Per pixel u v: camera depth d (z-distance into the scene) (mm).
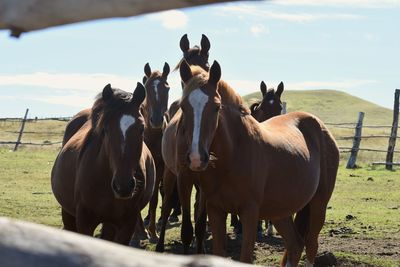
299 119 8852
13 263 1201
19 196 15836
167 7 1169
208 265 1230
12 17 1181
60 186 8086
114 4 1165
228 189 7176
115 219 7594
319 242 11523
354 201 16344
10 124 45719
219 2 1163
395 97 24141
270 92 12531
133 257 1238
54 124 46938
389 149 24125
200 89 6766
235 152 7117
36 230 1263
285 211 7875
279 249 11047
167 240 11945
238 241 11648
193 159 6574
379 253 10742
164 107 12578
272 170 7535
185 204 8680
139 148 7148
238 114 7250
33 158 24906
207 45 11289
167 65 13070
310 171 8180
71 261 1208
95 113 7750
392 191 18109
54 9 1171
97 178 7344
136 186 7453
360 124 24422
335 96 97312
